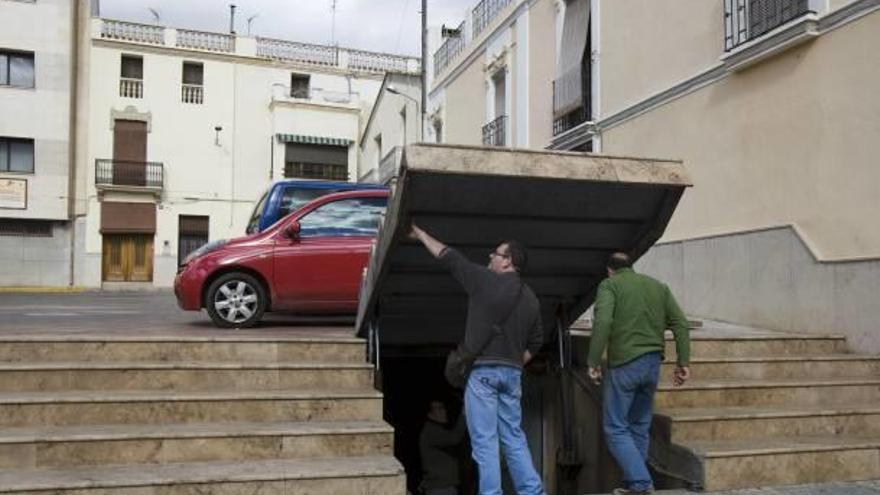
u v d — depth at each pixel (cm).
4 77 2633
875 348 740
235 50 3094
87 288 2744
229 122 3059
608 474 648
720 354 724
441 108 2200
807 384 658
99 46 2850
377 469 478
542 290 670
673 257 1067
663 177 524
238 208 3047
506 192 524
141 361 593
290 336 651
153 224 2894
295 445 509
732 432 587
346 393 569
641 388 524
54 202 2672
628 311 514
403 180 486
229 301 789
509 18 1700
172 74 2975
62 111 2691
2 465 464
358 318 661
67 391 548
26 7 2650
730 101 977
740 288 934
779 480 544
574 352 715
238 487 454
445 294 650
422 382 813
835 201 805
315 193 948
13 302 1675
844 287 778
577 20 1404
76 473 458
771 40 887
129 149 2898
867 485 543
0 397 511
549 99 1506
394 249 541
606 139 1285
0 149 2625
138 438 484
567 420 704
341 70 3288
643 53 1180
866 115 770
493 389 451
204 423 532
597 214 563
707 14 1028
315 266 804
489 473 439
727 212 976
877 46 761
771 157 902
